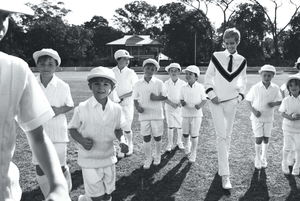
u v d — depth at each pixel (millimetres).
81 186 4227
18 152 5742
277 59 59250
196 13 61750
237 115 9891
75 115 3244
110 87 3227
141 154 5785
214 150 5941
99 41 84062
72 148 6113
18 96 1095
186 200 3725
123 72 5926
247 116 9695
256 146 4934
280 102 4887
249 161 5254
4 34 1051
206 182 4324
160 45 64062
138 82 5051
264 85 4957
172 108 6102
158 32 83625
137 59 64000
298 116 4379
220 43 62750
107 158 3227
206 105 12367
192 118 5414
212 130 7676
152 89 4957
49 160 1183
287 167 4648
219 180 4395
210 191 4004
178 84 6391
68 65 61375
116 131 3371
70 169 4910
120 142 3219
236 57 4418
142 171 4805
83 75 34719
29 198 3830
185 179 4441
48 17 64250
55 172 1146
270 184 4223
